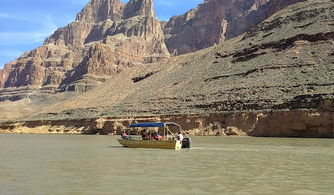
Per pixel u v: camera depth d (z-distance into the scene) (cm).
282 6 18462
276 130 8306
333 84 8738
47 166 3306
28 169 3111
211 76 12681
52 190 2266
